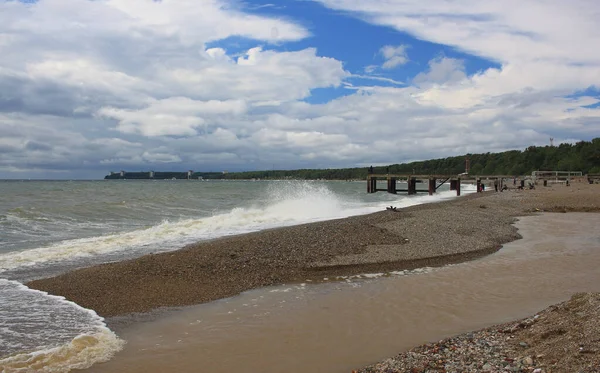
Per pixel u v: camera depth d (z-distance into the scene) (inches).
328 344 279.0
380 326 311.0
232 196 1878.7
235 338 291.0
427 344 263.7
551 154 4847.4
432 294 392.2
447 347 252.1
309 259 528.7
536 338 251.4
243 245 597.3
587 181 2758.4
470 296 383.9
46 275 456.8
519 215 1050.7
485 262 527.8
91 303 367.6
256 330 305.6
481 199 1483.8
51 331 303.3
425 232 714.2
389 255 554.9
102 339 286.5
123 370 243.1
